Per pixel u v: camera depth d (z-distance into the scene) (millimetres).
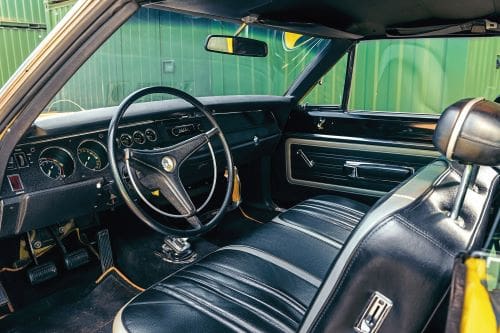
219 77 7246
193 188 2355
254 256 1462
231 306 1153
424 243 656
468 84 2715
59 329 1749
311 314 756
